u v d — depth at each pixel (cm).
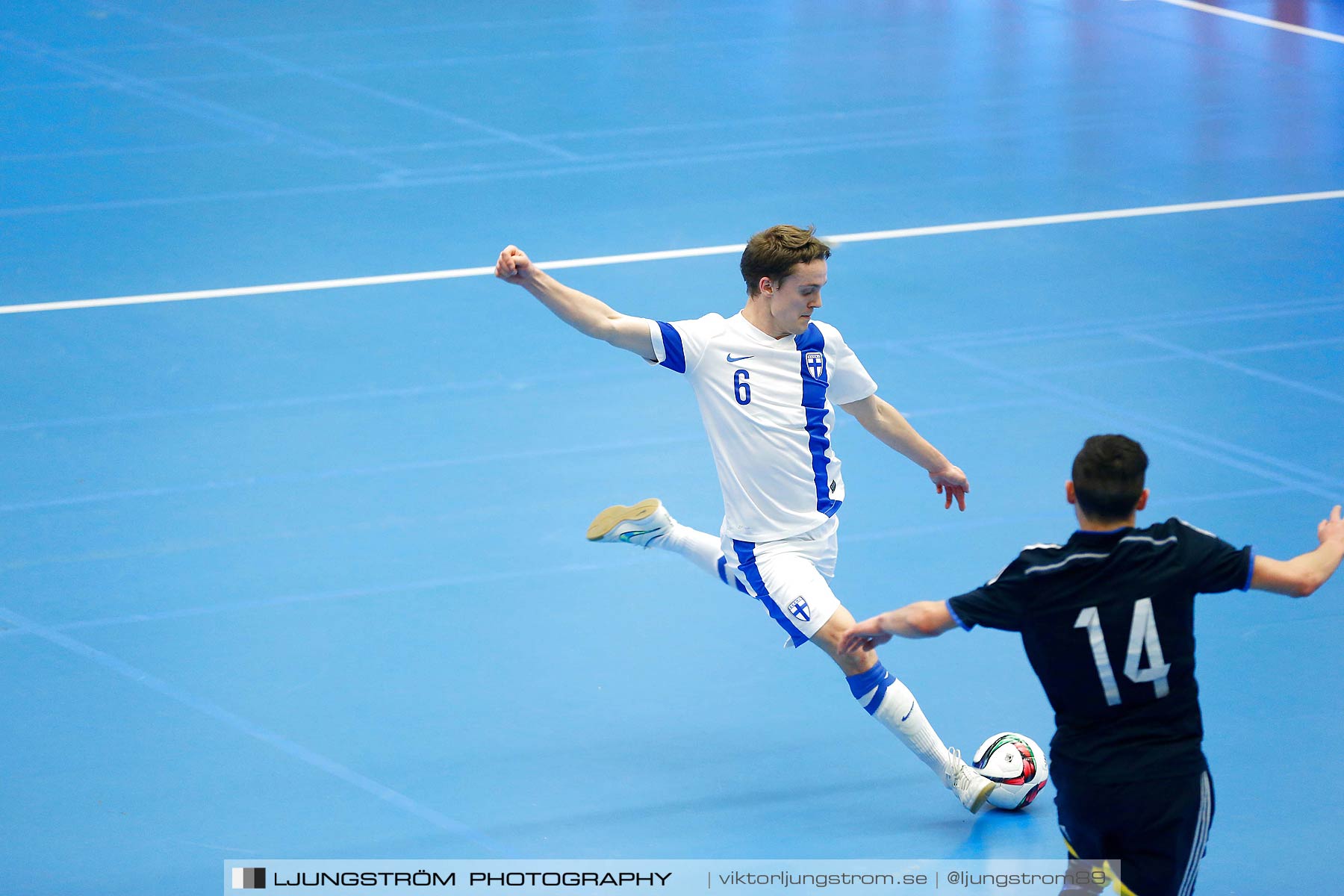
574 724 2267
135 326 3841
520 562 2753
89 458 3142
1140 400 3434
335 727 2248
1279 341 3756
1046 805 2095
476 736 2233
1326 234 4497
